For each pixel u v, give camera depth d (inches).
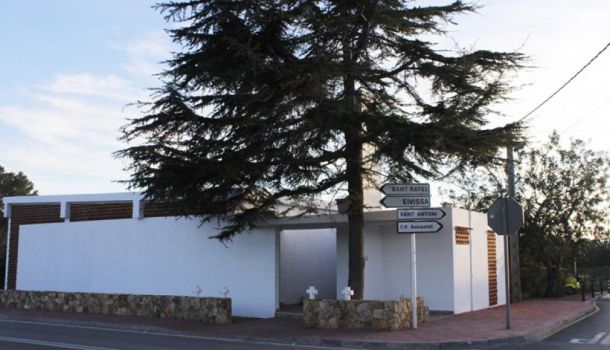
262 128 625.0
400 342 524.7
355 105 638.5
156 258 893.8
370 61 647.1
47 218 1106.7
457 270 792.3
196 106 651.5
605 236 1317.7
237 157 648.4
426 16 645.9
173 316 759.7
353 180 674.2
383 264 839.7
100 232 957.8
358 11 624.7
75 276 975.6
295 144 635.5
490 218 617.6
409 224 607.5
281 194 695.7
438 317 733.9
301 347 531.8
